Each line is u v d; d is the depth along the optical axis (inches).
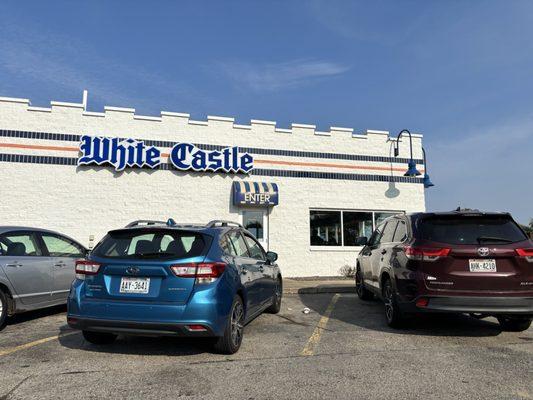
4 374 178.4
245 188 533.3
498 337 250.5
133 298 197.2
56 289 302.4
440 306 239.5
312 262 565.6
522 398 155.3
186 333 192.5
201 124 542.9
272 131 569.0
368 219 599.8
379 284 303.7
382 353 213.8
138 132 521.7
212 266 200.4
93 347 221.6
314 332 260.7
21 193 480.4
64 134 499.2
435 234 251.1
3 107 484.7
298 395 157.2
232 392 159.6
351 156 596.7
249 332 259.8
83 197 498.0
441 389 163.8
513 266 237.3
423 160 627.5
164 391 160.2
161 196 521.3
